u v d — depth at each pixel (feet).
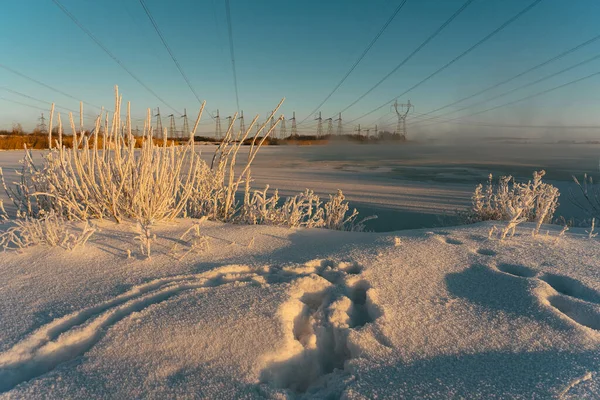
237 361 5.70
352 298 8.23
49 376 5.43
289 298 7.51
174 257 10.16
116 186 14.08
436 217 28.27
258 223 16.14
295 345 6.28
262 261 9.94
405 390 5.13
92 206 13.62
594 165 80.89
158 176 14.11
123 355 5.84
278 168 75.92
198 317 6.74
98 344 6.08
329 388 5.46
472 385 5.20
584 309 7.21
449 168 75.05
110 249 10.66
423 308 7.41
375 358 5.90
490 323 6.83
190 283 8.32
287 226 15.21
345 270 9.52
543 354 5.87
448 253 10.32
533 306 7.20
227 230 13.16
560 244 11.18
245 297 7.50
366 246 11.11
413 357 5.91
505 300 7.61
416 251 10.41
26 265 9.55
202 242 11.12
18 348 6.06
